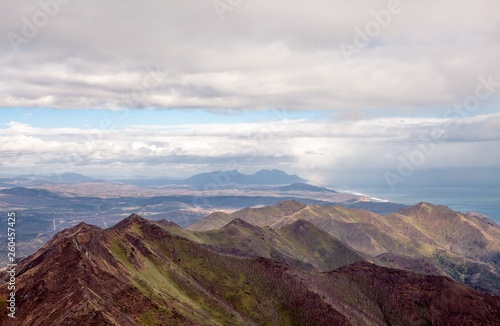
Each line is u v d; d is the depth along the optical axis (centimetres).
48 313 11781
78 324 11094
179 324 13988
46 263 14200
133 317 13212
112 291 13712
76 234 16412
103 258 16038
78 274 13488
